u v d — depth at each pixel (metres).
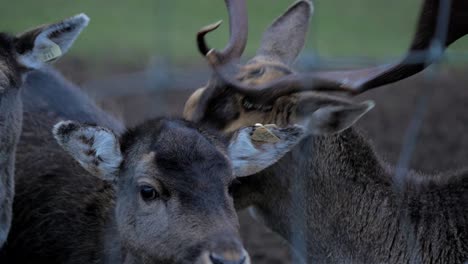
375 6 40.88
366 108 11.30
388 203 12.16
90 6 37.88
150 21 36.25
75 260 12.80
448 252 11.89
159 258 10.53
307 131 11.70
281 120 11.82
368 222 12.17
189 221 10.24
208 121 12.10
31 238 13.28
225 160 10.80
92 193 13.23
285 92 11.63
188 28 35.19
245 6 12.63
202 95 12.23
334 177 12.23
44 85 14.98
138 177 10.73
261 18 36.44
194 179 10.48
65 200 13.32
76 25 12.81
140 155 10.95
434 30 11.84
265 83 11.87
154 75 11.88
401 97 23.95
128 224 10.95
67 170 13.68
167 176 10.52
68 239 13.01
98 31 34.25
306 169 12.22
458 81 25.52
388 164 12.98
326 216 12.28
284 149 11.23
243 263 9.97
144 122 11.69
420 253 11.98
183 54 30.14
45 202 13.42
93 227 12.90
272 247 16.56
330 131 11.66
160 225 10.48
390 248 12.10
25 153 13.99
